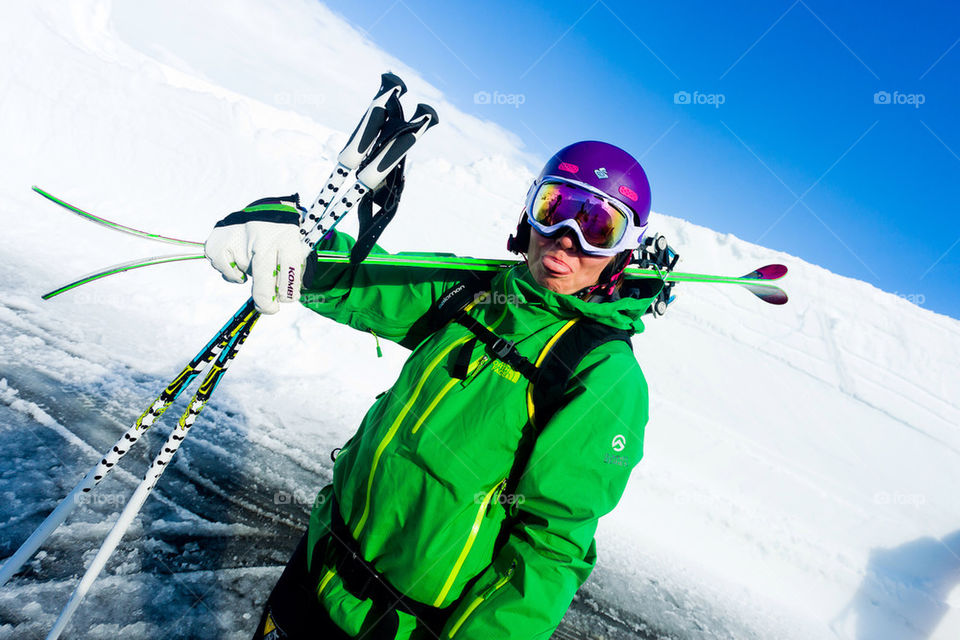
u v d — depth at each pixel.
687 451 5.16
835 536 4.62
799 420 6.31
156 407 1.53
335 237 1.56
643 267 1.53
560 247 1.26
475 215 9.23
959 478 6.14
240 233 1.35
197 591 2.43
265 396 4.00
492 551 1.23
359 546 1.29
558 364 1.18
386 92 1.28
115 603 2.23
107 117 6.71
